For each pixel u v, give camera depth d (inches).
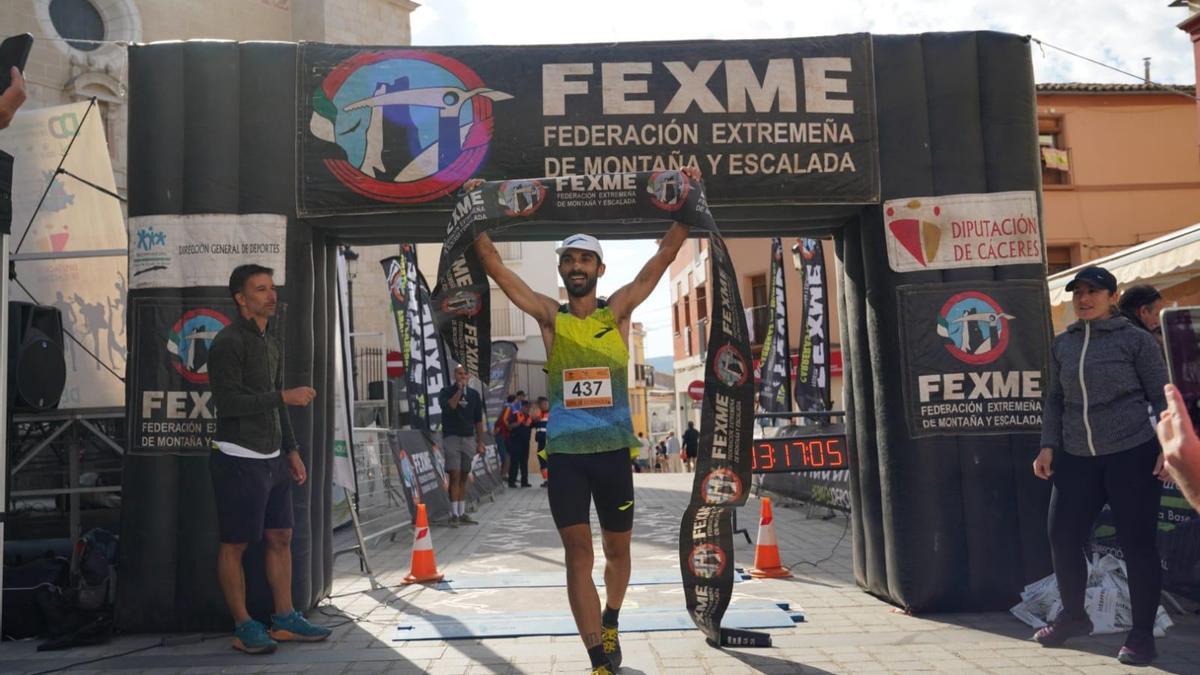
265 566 204.8
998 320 215.2
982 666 164.7
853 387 236.2
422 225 222.8
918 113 220.8
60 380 251.8
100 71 731.4
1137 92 829.2
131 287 214.8
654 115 216.7
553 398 163.2
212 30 824.3
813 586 249.0
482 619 213.0
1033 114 223.8
